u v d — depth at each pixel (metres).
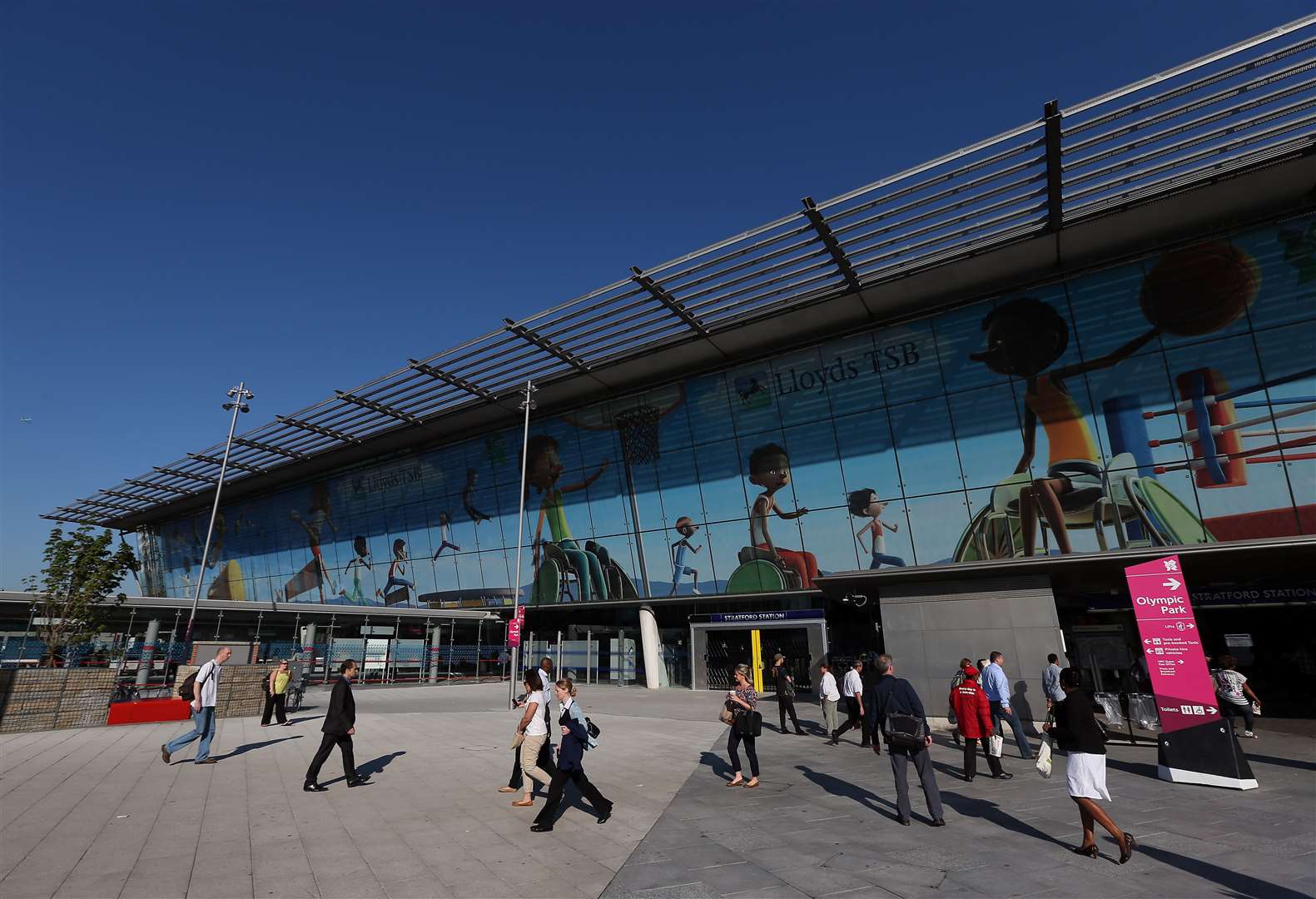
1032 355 22.66
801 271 23.28
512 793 8.32
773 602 29.45
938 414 24.28
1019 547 22.44
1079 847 5.95
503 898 4.78
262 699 17.59
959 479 23.78
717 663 27.58
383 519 42.47
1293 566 15.23
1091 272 21.86
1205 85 15.92
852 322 25.98
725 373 29.06
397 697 24.70
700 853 5.86
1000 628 14.08
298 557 47.22
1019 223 20.42
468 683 33.91
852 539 25.89
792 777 9.45
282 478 47.41
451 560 38.94
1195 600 20.53
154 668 28.19
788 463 27.45
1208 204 19.31
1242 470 19.25
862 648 27.45
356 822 6.89
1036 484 22.30
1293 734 12.89
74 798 7.75
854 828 6.69
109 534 23.94
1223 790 8.40
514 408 35.12
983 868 5.42
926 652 14.66
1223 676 12.66
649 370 30.41
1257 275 19.48
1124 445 21.00
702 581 29.61
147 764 10.05
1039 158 17.98
